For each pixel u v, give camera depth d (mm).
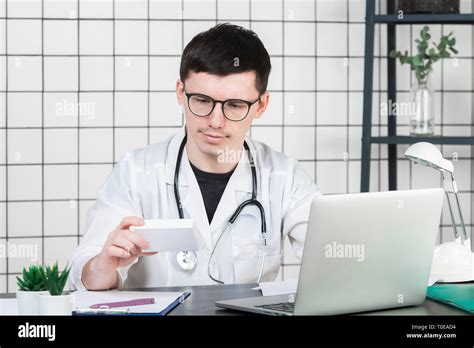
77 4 2977
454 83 3217
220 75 1902
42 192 2990
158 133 3039
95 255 1940
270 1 3076
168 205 2135
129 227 1739
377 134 3174
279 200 2201
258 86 1972
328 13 3113
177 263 2104
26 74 2963
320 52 3117
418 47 2963
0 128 2957
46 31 2965
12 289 2988
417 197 1616
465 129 3236
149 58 3020
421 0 2928
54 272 1552
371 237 1570
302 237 2186
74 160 3002
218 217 2123
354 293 1589
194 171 2148
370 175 3189
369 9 2945
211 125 1931
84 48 2986
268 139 3102
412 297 1684
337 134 3145
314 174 3139
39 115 2977
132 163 2184
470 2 3166
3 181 2969
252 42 1967
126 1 2998
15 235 2984
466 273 1945
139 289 1855
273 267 2201
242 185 2154
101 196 2146
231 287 1888
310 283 1521
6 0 2939
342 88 3139
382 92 3170
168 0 3018
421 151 1987
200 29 3041
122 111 3018
